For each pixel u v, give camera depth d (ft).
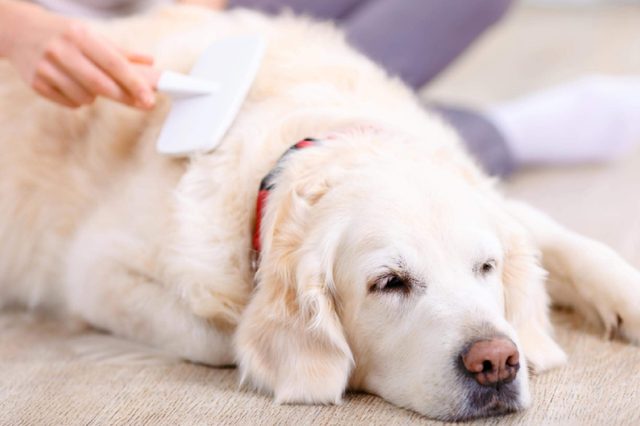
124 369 6.47
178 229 6.48
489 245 5.66
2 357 6.86
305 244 5.76
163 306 6.59
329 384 5.65
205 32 7.66
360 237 5.61
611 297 6.52
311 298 5.65
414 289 5.49
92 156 7.70
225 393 5.90
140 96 6.40
